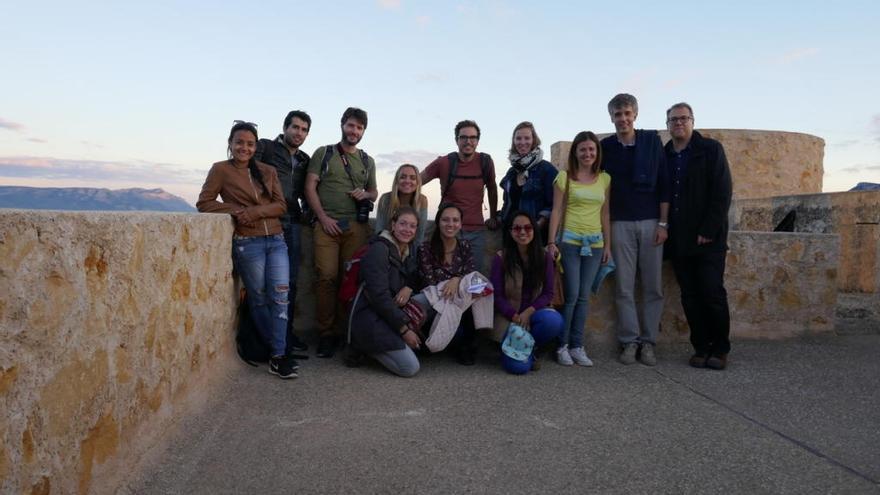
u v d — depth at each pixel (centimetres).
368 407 333
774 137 1123
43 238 171
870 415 332
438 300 409
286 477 245
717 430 306
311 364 420
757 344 503
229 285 390
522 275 425
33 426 166
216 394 339
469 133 450
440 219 415
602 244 437
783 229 797
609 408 339
